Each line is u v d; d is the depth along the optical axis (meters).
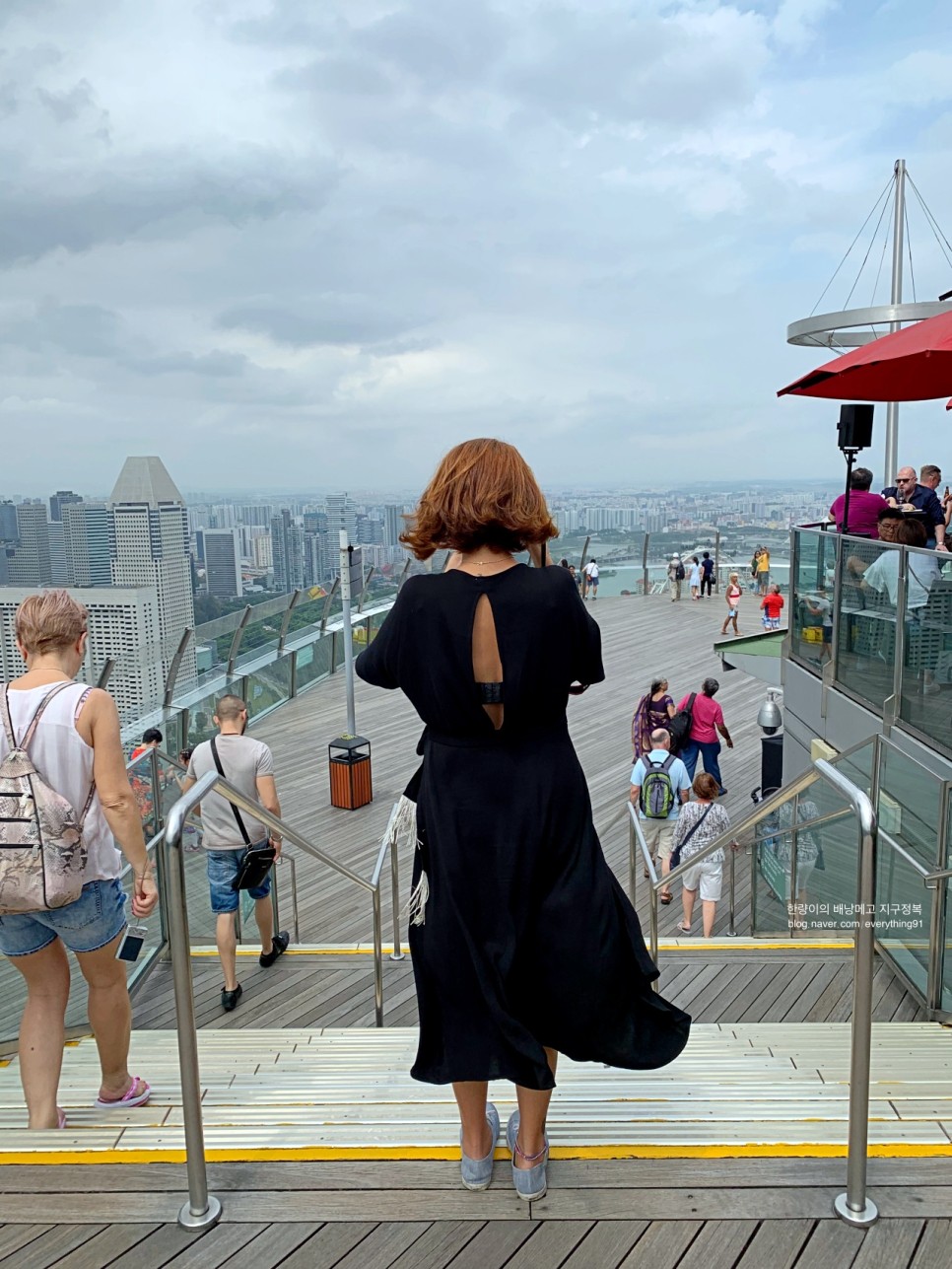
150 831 5.36
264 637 13.95
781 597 19.28
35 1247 1.96
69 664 2.73
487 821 1.88
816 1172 2.13
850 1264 1.88
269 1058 3.49
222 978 5.70
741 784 11.21
